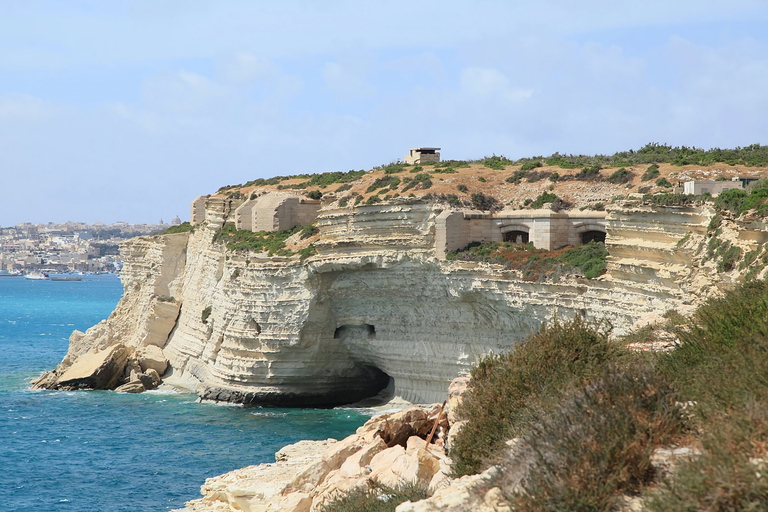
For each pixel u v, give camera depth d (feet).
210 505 127.03
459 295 234.58
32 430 251.80
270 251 283.18
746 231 154.71
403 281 249.34
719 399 66.95
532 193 256.93
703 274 162.91
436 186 260.62
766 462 53.57
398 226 248.11
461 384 113.50
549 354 96.43
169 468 208.54
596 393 68.85
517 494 60.90
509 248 235.61
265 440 233.76
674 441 64.69
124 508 177.37
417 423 120.67
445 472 92.38
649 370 72.64
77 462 215.10
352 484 99.86
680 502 53.83
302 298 266.98
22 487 193.06
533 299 216.74
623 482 60.08
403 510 68.44
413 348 255.50
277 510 108.17
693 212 179.11
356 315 268.21
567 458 61.57
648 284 185.78
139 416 270.67
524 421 79.92
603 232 235.61
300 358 276.21
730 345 84.58
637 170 250.78
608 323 107.55
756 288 106.73
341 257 255.70
